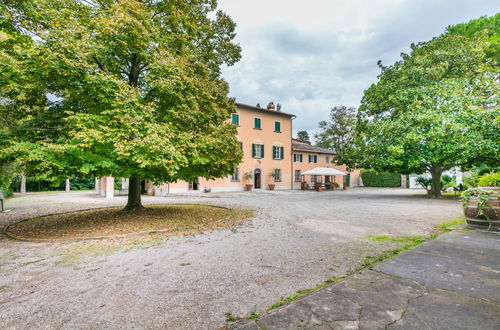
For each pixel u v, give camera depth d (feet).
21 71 20.57
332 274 11.60
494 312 7.52
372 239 18.19
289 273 11.89
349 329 6.81
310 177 109.40
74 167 22.34
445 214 29.71
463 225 21.74
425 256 13.24
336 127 150.41
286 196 62.95
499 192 18.70
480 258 12.76
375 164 57.21
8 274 12.48
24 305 9.24
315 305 8.32
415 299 8.51
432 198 52.47
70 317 8.31
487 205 19.15
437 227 21.74
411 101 50.29
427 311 7.68
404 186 110.42
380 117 62.18
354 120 144.56
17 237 20.58
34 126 23.93
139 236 20.47
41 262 14.34
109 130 21.31
